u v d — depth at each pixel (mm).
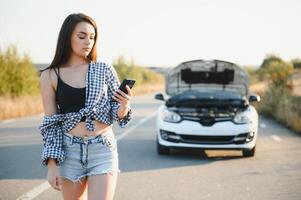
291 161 10469
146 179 8547
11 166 9766
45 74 3881
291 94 23031
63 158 3791
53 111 3875
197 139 10859
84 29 3855
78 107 3822
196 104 11312
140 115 22016
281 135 14969
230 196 7324
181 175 8938
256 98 12008
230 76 12734
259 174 9047
